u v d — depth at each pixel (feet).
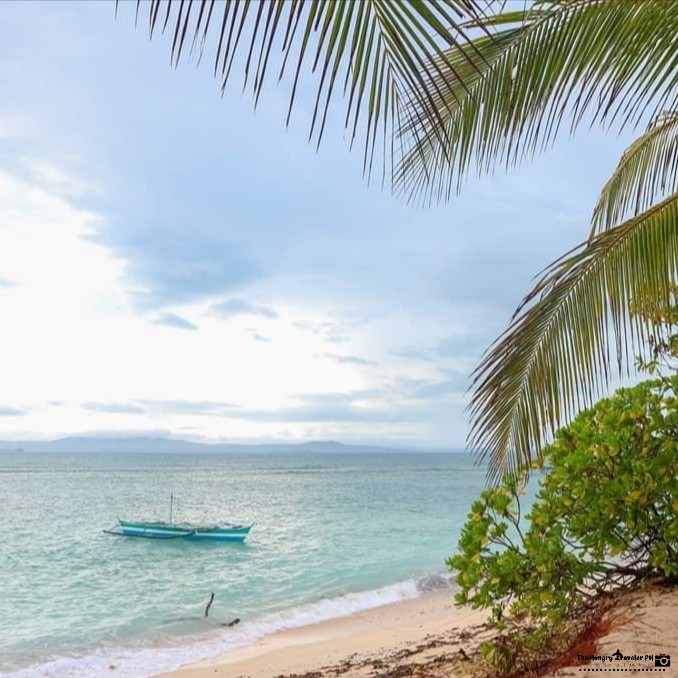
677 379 12.71
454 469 360.48
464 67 8.89
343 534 84.28
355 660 24.91
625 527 11.65
